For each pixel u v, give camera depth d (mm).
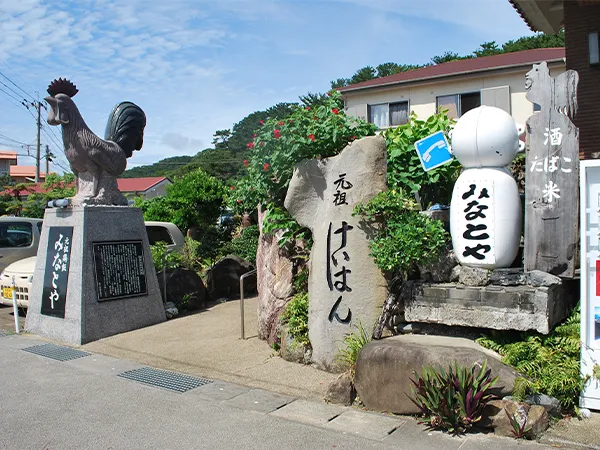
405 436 4312
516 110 16984
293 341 6430
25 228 12359
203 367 6527
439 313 5215
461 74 17406
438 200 6969
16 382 6207
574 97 4797
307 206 6398
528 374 4598
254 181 7059
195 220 14984
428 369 4512
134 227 8875
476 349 4703
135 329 8594
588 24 9867
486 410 4348
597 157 6762
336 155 6234
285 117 6594
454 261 5355
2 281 10242
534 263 4914
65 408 5312
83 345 7887
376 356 4867
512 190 5055
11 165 53344
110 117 9047
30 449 4406
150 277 8969
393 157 6516
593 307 4504
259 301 7629
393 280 5680
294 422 4734
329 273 6039
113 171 8727
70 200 8555
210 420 4879
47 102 8242
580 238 4633
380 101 19125
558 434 4156
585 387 4500
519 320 4805
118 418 5012
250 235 13250
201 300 10000
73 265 8227
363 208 5695
